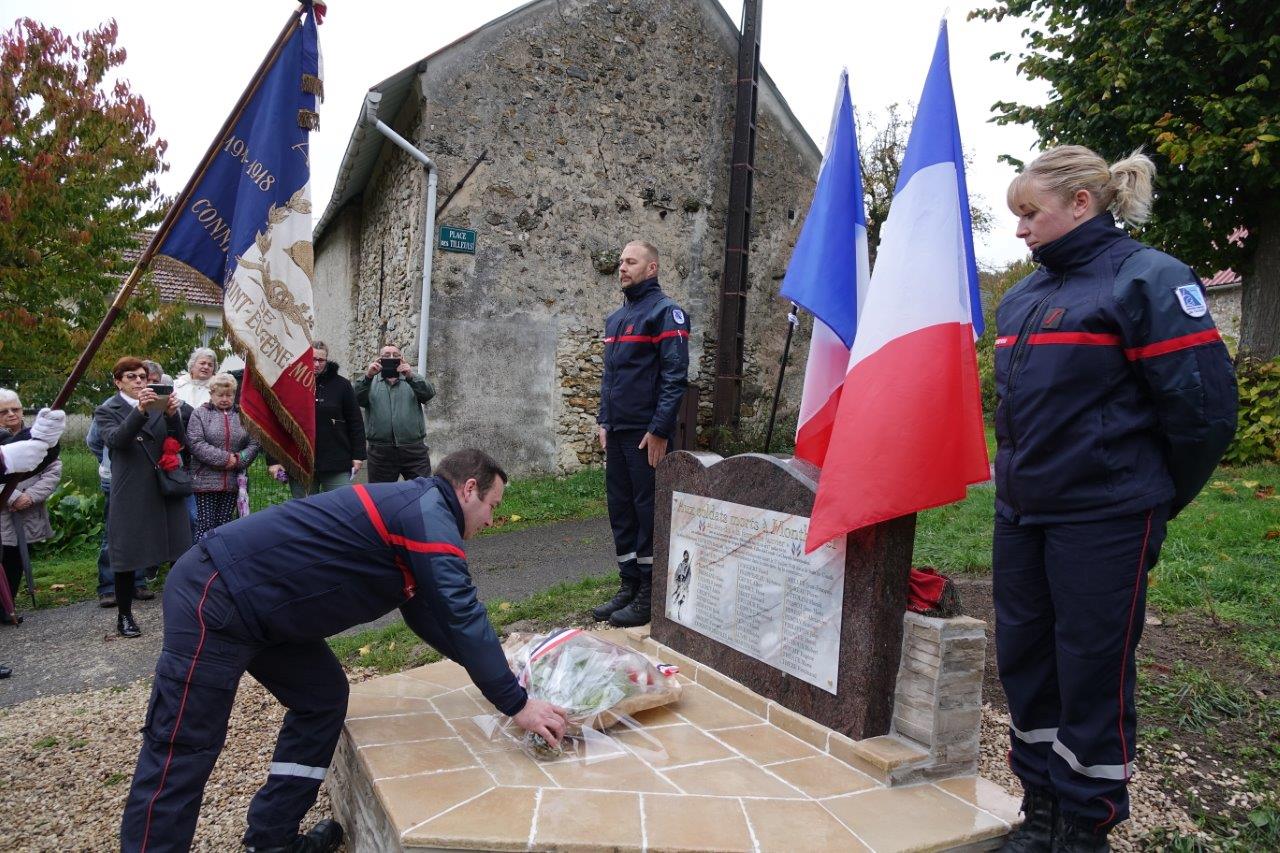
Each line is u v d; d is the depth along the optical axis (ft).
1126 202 7.06
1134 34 26.89
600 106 32.99
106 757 11.95
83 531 27.30
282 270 12.26
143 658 16.52
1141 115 27.81
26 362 36.91
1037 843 7.56
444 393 30.17
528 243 31.55
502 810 7.68
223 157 12.25
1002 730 10.62
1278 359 27.48
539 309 31.96
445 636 8.97
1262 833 8.29
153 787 7.53
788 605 9.97
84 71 38.32
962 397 8.36
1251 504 19.62
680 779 8.46
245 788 10.67
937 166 8.71
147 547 17.76
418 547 7.96
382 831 7.97
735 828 7.49
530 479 32.12
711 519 11.43
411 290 30.12
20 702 14.38
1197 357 6.41
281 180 12.24
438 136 29.43
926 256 8.54
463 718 10.05
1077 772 7.07
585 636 10.59
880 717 8.98
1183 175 27.55
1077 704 7.01
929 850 7.38
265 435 12.27
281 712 12.98
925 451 8.27
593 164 32.96
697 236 36.22
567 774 8.50
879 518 8.33
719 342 36.60
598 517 27.89
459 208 29.99
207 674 7.66
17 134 35.58
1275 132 24.39
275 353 12.23
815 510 8.77
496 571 20.86
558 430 32.71
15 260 35.55
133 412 17.08
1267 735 9.78
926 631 8.71
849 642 9.06
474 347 30.66
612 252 33.53
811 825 7.60
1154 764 9.52
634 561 14.38
